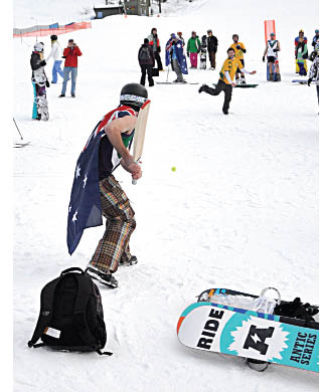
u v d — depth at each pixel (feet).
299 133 35.58
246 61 83.15
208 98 50.49
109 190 14.16
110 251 14.07
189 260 16.37
